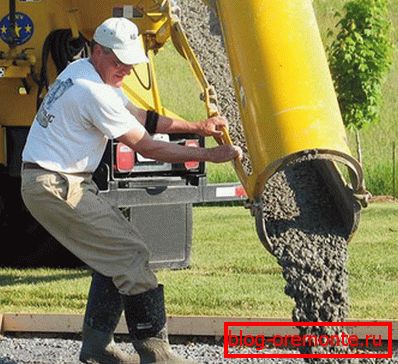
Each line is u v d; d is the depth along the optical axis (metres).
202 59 16.20
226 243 24.89
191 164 20.73
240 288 19.14
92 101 12.56
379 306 17.58
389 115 39.88
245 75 12.92
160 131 13.81
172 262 21.27
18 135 20.92
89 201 12.84
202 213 30.89
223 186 21.16
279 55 12.80
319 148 12.22
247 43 13.05
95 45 12.84
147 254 13.04
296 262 12.91
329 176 13.73
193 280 20.02
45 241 21.92
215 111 13.93
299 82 12.62
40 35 20.92
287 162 12.32
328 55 30.98
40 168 12.79
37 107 20.77
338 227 13.54
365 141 38.62
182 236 21.36
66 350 15.02
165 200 20.41
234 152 12.96
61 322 15.84
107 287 13.60
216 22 16.97
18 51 20.83
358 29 30.42
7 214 21.64
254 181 12.62
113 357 13.77
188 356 14.67
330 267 12.99
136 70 20.94
